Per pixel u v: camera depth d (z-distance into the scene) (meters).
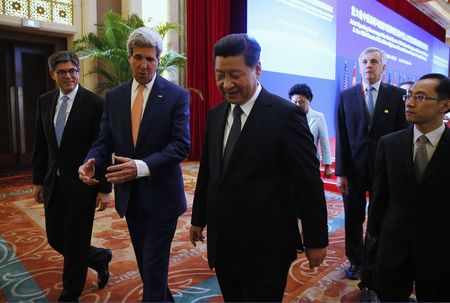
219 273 1.44
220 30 6.54
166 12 7.88
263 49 5.38
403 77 10.71
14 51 6.68
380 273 1.59
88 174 1.68
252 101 1.30
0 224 3.73
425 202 1.47
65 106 2.09
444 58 14.62
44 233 3.46
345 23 7.45
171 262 2.84
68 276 2.09
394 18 9.86
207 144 1.53
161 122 1.77
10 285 2.41
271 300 1.28
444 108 1.46
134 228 1.88
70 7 6.75
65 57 2.03
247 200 1.26
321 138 3.22
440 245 1.45
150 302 1.68
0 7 6.02
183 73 8.04
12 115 6.78
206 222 1.55
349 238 2.62
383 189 1.69
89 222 2.10
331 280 2.53
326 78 6.86
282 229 1.29
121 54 6.15
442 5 12.09
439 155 1.45
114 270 2.65
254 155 1.26
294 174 1.25
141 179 1.77
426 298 1.51
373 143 2.42
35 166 2.26
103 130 1.92
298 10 6.03
